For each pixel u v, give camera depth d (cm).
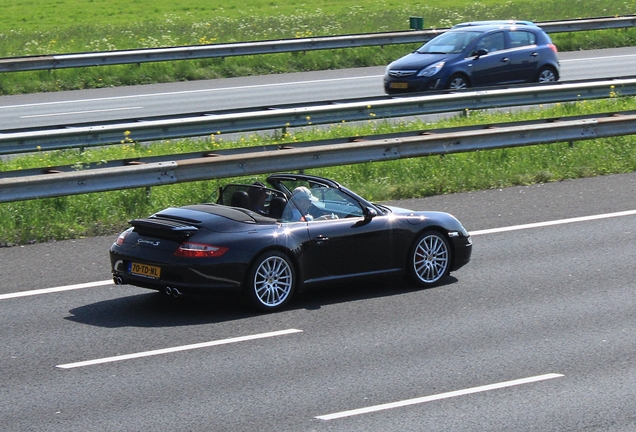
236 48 4906
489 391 1364
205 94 4256
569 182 2892
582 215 2500
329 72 4941
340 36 5169
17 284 1897
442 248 1956
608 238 2291
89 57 4559
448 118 3659
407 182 2767
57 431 1212
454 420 1258
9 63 4391
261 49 4975
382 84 4475
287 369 1446
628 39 5862
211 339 1582
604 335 1628
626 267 2059
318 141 2764
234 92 4297
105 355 1502
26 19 7394
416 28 5675
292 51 5062
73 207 2378
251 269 1705
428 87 3888
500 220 2447
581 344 1579
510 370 1452
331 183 1850
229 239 1691
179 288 1659
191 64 4888
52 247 2175
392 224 1884
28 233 2223
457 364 1475
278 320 1694
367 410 1288
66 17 7506
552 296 1858
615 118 3161
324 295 1870
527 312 1758
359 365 1466
